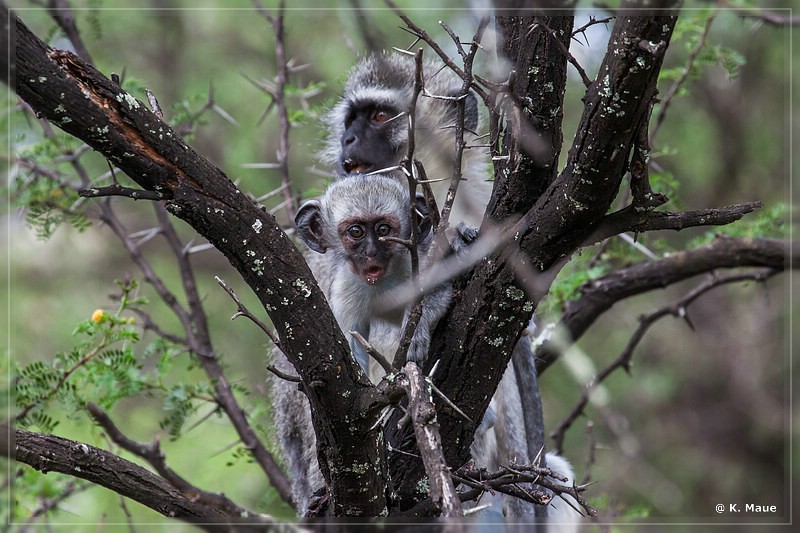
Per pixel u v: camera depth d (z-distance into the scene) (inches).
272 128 644.7
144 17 657.6
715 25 589.3
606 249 429.4
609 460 681.0
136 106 221.9
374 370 358.6
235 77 650.8
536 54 253.4
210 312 637.3
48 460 240.7
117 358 356.5
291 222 424.8
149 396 386.6
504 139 263.0
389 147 416.5
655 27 215.6
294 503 390.3
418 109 412.5
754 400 780.0
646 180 233.1
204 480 515.8
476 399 265.6
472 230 305.3
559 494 246.1
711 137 702.5
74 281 671.8
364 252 347.9
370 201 353.4
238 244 230.4
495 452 370.6
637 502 668.7
